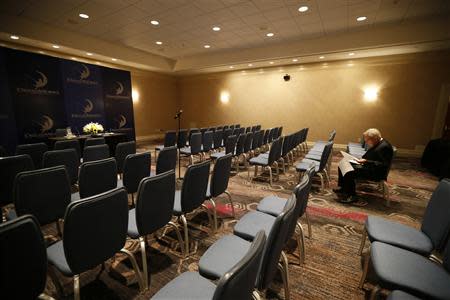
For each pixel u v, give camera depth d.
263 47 7.42
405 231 1.70
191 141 4.68
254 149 5.47
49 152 2.68
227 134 5.97
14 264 0.91
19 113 5.90
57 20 5.26
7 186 2.32
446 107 6.55
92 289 1.73
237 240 1.54
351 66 7.58
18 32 5.20
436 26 5.15
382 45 5.84
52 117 6.55
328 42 6.40
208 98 10.95
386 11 4.74
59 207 1.90
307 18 5.10
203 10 4.71
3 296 0.91
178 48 7.64
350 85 7.69
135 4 4.46
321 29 5.78
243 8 4.61
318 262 2.07
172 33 6.09
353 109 7.75
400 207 3.30
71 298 1.64
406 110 7.04
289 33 6.07
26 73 5.96
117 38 6.56
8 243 0.88
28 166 2.48
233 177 4.61
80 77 7.18
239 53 7.96
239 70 9.80
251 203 3.35
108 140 6.31
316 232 2.59
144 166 2.74
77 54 6.96
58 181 1.86
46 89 6.38
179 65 9.58
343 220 2.88
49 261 1.37
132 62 8.12
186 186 1.92
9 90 5.70
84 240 1.21
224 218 2.87
